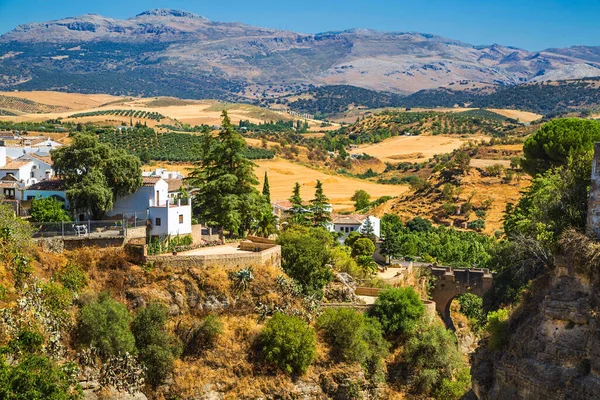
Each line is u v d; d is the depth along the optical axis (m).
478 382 55.44
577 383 47.47
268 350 70.31
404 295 80.38
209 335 69.88
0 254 63.91
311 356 71.06
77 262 70.19
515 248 76.44
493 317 65.25
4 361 52.94
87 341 63.97
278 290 75.38
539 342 50.84
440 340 77.50
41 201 81.31
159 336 67.50
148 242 77.88
